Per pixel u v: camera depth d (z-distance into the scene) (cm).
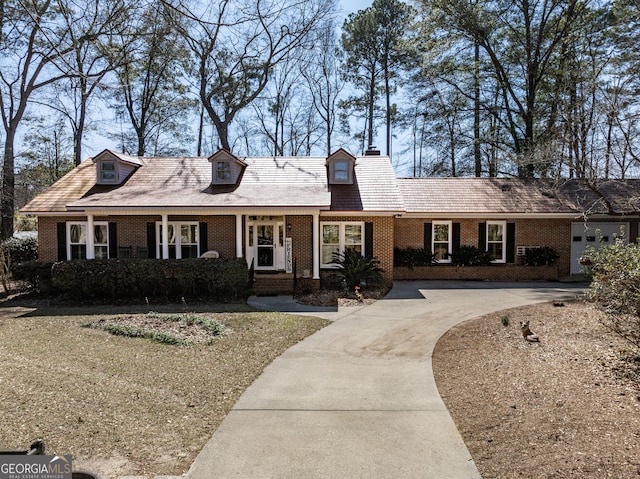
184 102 3072
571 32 2355
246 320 977
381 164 1872
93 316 1058
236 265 1309
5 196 2034
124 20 948
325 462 380
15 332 890
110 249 1616
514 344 737
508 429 430
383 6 3197
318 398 531
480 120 2742
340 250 1596
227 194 1523
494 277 1752
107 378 589
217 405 506
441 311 1081
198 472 363
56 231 1627
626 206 1614
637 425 417
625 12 1930
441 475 357
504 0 2414
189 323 931
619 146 1284
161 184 1667
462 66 2661
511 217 1752
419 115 2945
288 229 1598
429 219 1783
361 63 3350
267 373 627
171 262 1304
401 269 1756
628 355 621
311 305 1185
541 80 2527
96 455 386
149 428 442
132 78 2900
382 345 782
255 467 372
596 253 700
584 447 381
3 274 1462
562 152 1416
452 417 470
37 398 510
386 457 388
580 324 855
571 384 536
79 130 2691
